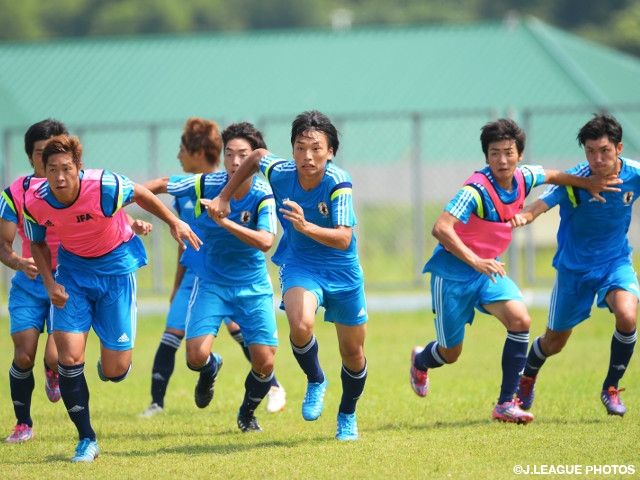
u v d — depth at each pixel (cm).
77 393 2209
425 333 4641
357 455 2169
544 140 7400
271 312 2534
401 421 2633
